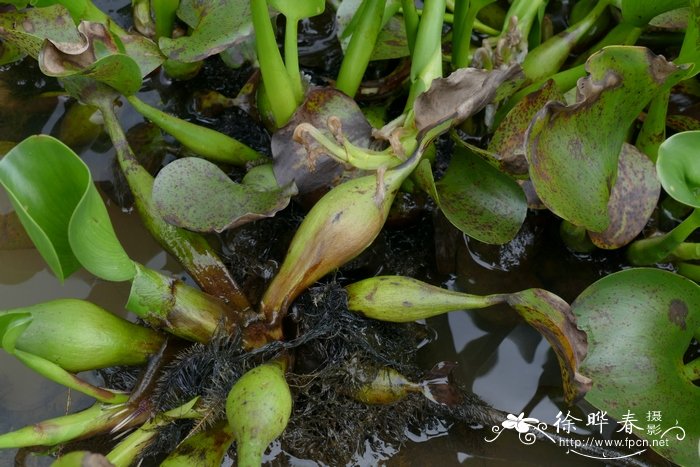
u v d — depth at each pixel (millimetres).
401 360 718
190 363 689
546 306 674
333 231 679
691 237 788
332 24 844
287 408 655
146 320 687
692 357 748
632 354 701
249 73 820
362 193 681
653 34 833
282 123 737
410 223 767
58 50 704
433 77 720
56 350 668
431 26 715
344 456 704
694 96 817
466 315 754
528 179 743
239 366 690
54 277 754
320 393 697
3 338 641
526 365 743
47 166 646
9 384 720
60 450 696
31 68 817
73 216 623
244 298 710
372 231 685
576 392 671
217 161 766
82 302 680
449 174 734
